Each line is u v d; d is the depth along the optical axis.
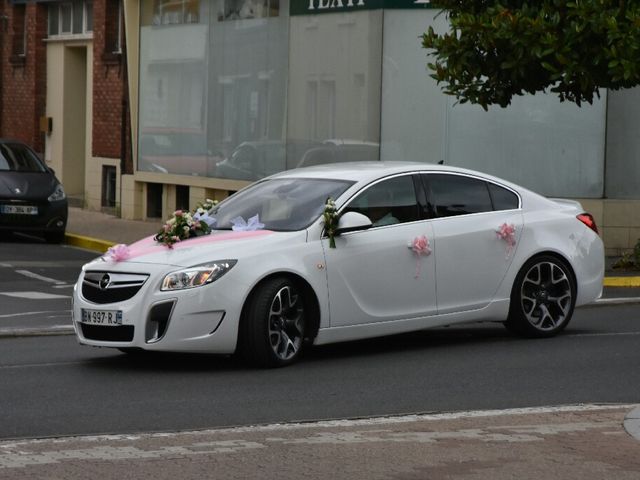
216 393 10.22
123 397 10.05
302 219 11.55
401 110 22.62
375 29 22.70
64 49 32.12
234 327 10.89
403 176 12.12
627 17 16.08
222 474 7.55
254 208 11.88
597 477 7.52
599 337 13.07
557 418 9.25
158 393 10.21
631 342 12.77
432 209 12.17
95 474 7.52
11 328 13.87
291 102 24.50
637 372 11.19
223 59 26.17
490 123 22.16
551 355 12.00
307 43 24.09
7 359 11.86
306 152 24.19
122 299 10.92
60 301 16.59
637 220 21.73
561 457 7.99
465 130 22.27
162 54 27.95
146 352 11.99
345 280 11.50
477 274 12.32
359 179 11.91
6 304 16.19
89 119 31.09
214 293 10.79
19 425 9.00
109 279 10.98
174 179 27.47
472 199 12.47
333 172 12.19
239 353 11.16
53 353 12.21
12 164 24.69
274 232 11.39
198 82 26.91
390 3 22.50
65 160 32.31
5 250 23.09
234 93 25.91
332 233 11.45
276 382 10.67
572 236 13.02
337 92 23.50
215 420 9.22
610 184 21.83
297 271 11.19
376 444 8.36
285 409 9.61
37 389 10.38
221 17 26.20
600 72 16.98
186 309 10.73
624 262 19.73
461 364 11.56
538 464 7.82
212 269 10.83
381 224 11.84
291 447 8.27
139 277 10.88
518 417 9.29
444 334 13.37
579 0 16.56
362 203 11.80
